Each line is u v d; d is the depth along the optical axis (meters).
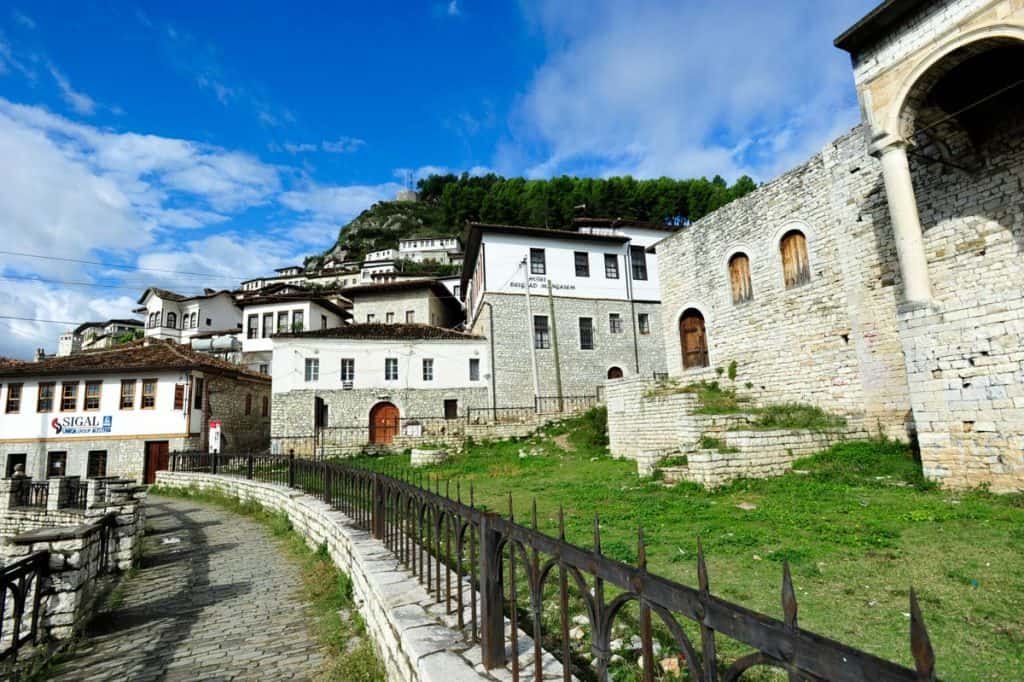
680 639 1.85
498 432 25.17
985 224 10.61
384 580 5.42
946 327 10.06
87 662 5.68
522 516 10.05
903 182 10.35
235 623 6.64
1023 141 10.14
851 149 14.77
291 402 29.27
